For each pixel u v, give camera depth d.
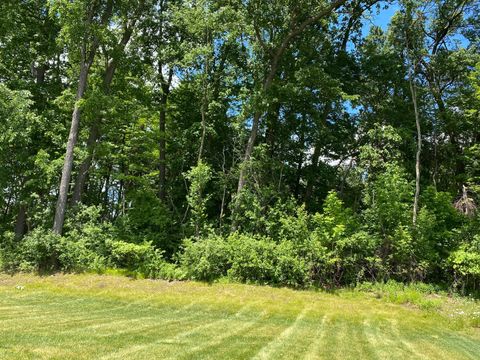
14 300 12.64
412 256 17.34
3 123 18.28
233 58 23.44
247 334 9.23
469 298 16.20
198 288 15.76
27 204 21.03
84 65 19.98
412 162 24.17
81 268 17.67
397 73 23.62
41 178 20.00
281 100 22.53
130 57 22.36
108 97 19.55
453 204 20.91
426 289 16.73
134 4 21.22
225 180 21.58
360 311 13.54
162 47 23.28
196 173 20.11
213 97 22.45
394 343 9.48
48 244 17.44
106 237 18.83
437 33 25.78
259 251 17.22
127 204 26.12
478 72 20.55
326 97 22.22
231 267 17.36
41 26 22.78
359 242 17.16
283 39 21.59
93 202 26.50
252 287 16.14
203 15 20.23
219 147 24.84
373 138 21.31
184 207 24.98
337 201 18.39
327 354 7.82
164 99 25.11
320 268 17.06
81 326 8.93
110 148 21.77
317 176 24.83
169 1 23.44
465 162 24.05
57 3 18.42
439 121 24.84
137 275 17.34
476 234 17.83
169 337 8.31
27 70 22.45
